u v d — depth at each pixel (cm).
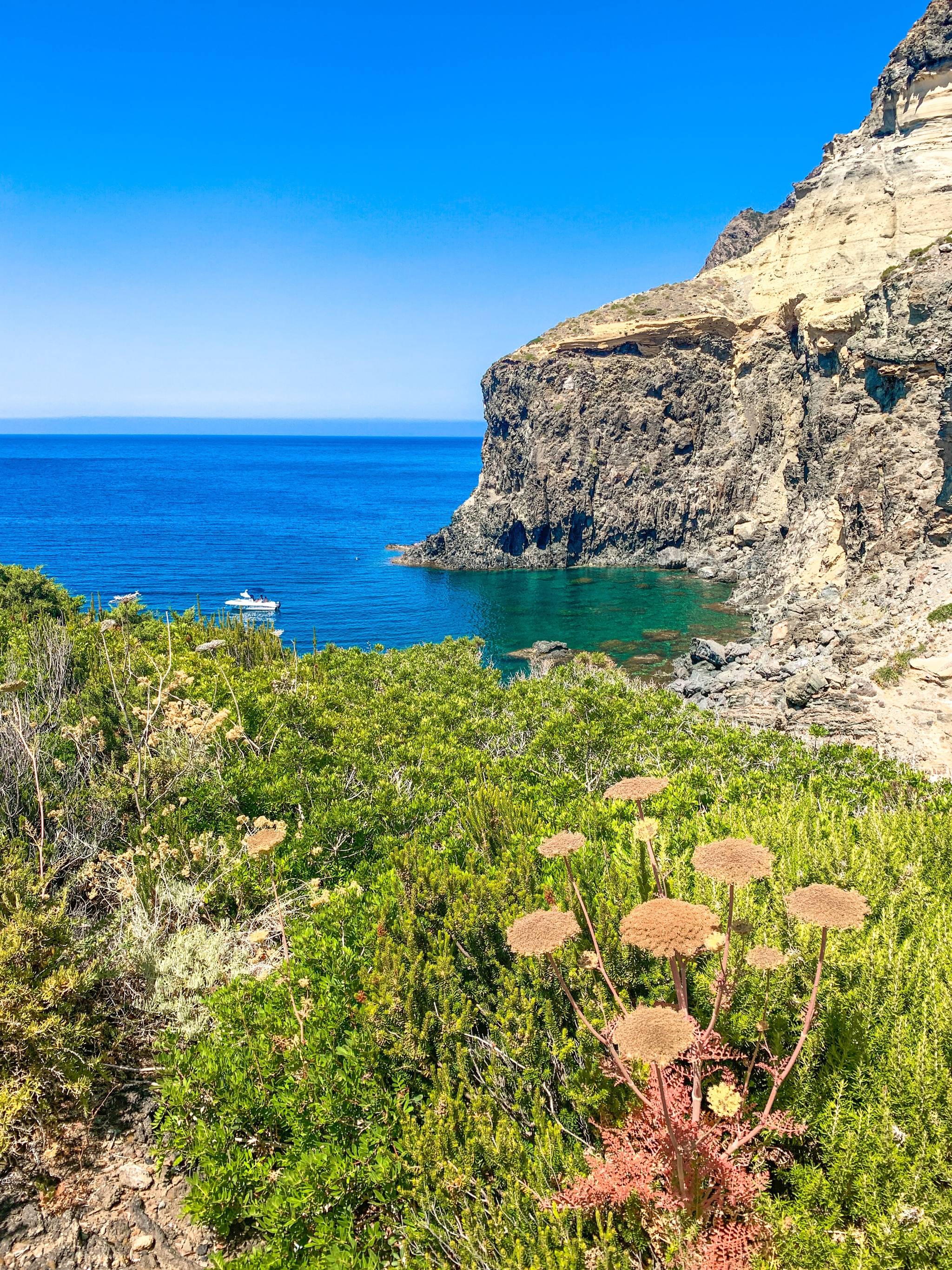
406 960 591
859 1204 383
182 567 8000
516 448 8875
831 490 5528
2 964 555
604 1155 449
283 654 2306
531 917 440
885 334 4578
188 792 1012
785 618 4331
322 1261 442
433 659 2338
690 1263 368
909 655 2925
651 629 5556
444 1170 454
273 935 768
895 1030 452
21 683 869
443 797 1116
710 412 8450
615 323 8825
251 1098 533
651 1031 365
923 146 7175
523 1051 524
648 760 1314
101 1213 500
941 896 623
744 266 9112
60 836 812
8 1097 512
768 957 435
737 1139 402
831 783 1200
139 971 676
